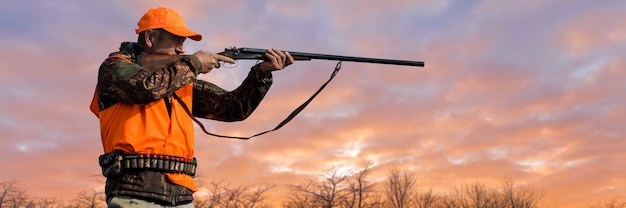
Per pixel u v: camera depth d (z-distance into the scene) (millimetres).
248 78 3459
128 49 3035
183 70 2822
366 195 37250
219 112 3516
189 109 3059
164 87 2730
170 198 2732
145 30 3039
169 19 3061
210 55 2986
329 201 36812
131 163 2684
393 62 3779
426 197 41031
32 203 33688
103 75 2807
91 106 2982
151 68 2902
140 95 2689
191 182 2879
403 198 39375
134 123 2740
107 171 2703
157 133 2758
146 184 2686
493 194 43000
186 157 2873
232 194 35906
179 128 2857
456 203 42469
